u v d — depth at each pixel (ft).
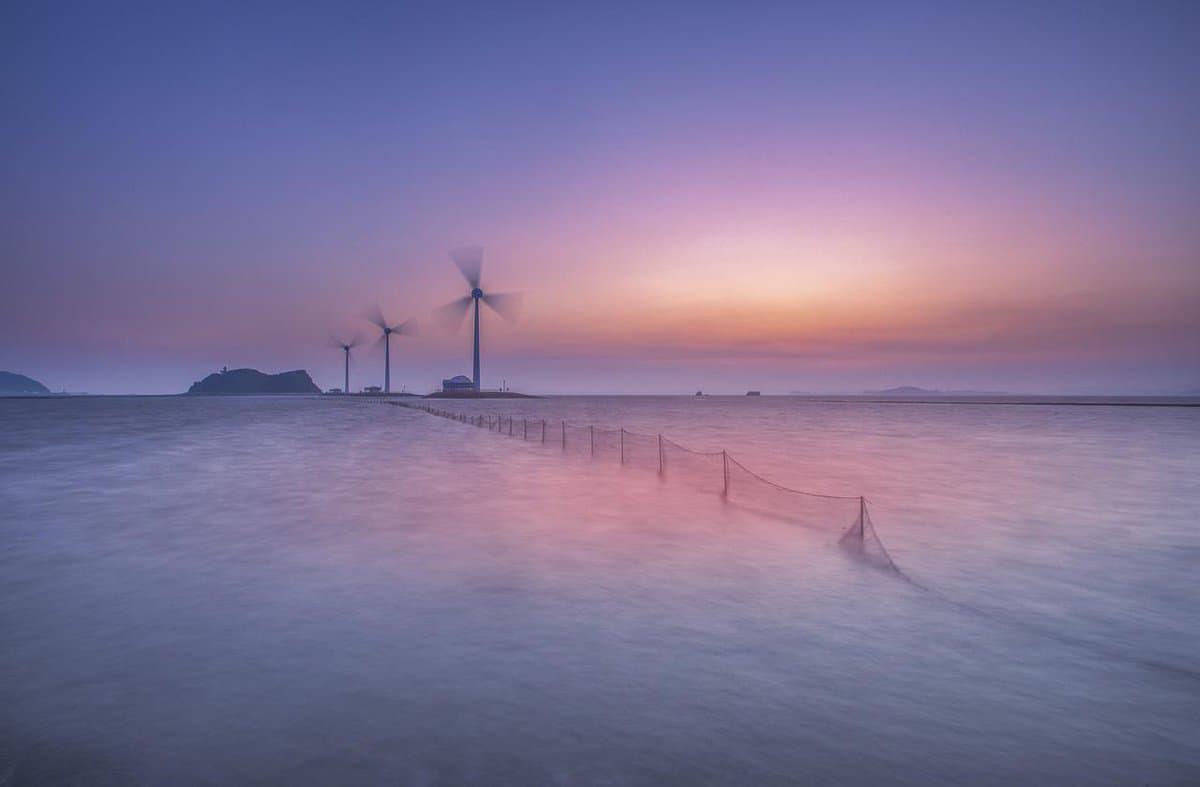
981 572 40.73
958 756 16.99
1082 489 81.25
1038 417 424.87
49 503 58.29
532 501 59.82
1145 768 16.67
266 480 74.84
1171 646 27.48
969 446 159.63
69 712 18.72
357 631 25.77
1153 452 142.92
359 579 33.53
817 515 53.88
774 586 33.01
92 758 16.20
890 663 23.40
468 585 32.55
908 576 38.47
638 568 36.24
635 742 17.28
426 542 42.52
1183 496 75.15
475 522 49.52
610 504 58.29
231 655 23.18
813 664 23.11
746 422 322.14
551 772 15.74
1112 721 19.38
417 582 33.04
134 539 43.19
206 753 16.49
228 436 158.30
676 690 20.65
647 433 207.21
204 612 28.04
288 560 37.52
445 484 71.67
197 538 43.55
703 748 17.03
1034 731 18.56
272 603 29.40
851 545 42.37
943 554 45.65
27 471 83.46
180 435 161.79
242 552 39.52
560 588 32.17
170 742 17.02
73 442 137.39
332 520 50.19
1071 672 23.16
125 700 19.52
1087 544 49.52
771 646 24.79
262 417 293.43
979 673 22.75
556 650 23.95
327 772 15.62
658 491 66.69
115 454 108.78
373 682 20.94
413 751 16.66
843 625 27.35
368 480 75.00
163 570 35.19
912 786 15.49
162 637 25.00
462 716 18.65
